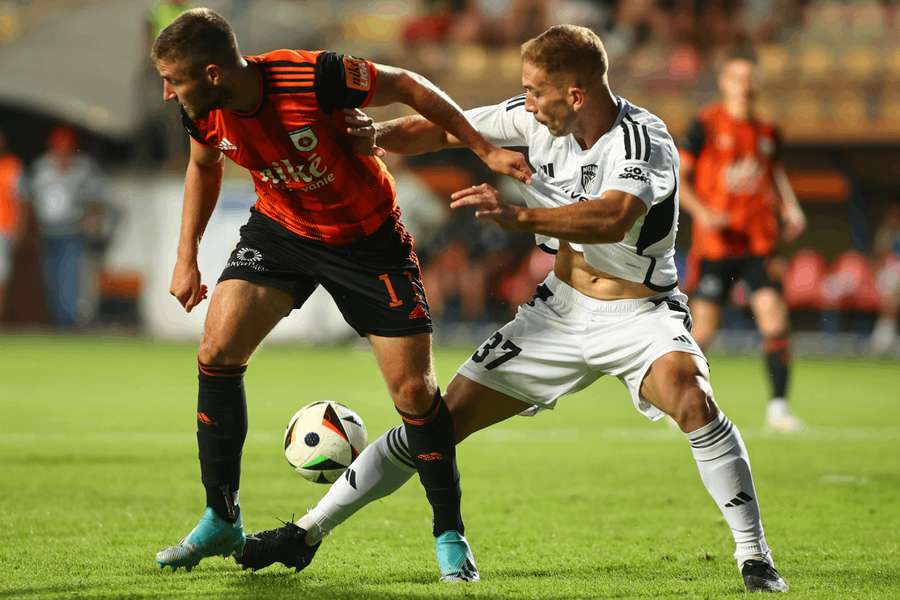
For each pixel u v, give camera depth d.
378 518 21.75
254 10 80.88
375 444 16.72
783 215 36.62
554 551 18.91
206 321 16.23
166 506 22.53
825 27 85.56
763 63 79.12
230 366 16.27
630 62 82.00
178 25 14.48
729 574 17.05
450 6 92.50
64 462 28.33
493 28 88.81
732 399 47.38
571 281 16.88
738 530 15.84
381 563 17.66
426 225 72.12
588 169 16.08
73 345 68.44
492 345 17.05
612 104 15.98
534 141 16.86
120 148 81.12
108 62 76.31
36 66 74.25
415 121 17.38
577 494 24.89
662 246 16.30
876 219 78.31
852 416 41.47
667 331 16.20
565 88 15.52
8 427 35.22
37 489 24.36
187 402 42.56
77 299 74.81
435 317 76.12
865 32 84.38
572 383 16.94
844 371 61.91
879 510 23.00
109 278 74.44
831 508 23.20
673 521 21.80
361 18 91.62
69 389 46.72
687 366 15.91
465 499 24.19
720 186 35.84
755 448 32.78
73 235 73.31
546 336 16.86
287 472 27.39
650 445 33.59
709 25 85.62
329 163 15.30
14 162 71.69
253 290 16.16
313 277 16.28
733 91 35.75
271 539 16.62
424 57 84.62
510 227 14.91
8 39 82.25
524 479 27.02
